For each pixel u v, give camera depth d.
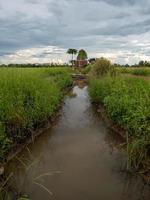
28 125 6.54
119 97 8.28
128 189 4.23
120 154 5.70
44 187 4.27
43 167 5.04
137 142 5.02
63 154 5.71
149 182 4.34
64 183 4.41
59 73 24.45
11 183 4.40
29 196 4.01
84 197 4.01
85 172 4.81
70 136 7.07
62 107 11.38
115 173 4.77
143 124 5.46
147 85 8.84
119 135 7.05
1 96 6.13
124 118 6.70
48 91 9.21
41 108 7.58
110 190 4.21
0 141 5.04
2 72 9.28
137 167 4.77
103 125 8.30
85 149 6.04
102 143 6.47
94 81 14.25
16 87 7.37
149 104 6.28
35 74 11.86
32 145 6.33
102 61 18.91
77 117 9.50
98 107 11.23
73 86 21.95
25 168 5.00
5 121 5.77
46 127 7.85
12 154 5.60
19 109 6.29
